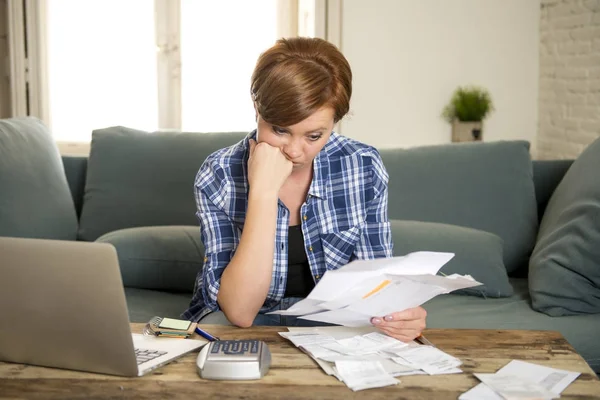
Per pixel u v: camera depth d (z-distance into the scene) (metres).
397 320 1.34
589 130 3.59
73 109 4.38
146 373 1.18
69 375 1.19
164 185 2.66
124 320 1.13
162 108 4.40
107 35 4.34
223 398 1.09
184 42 4.36
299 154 1.47
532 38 4.21
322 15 4.20
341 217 1.73
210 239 1.63
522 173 2.61
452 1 4.20
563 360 1.26
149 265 2.37
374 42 4.22
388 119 4.28
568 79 3.83
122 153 2.72
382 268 1.28
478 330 1.43
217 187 1.65
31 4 4.24
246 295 1.44
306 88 1.35
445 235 2.38
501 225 2.55
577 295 2.09
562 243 2.15
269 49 1.42
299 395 1.10
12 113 4.33
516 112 4.27
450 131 4.28
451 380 1.16
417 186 2.61
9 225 2.33
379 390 1.12
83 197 2.84
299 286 1.74
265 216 1.47
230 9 4.34
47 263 1.13
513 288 2.44
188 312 1.78
